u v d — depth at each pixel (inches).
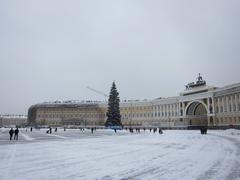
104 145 1061.1
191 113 4350.4
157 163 557.3
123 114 5506.9
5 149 901.8
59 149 893.8
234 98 3331.7
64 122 5821.9
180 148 898.1
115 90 3905.0
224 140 1317.7
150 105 5167.3
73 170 485.4
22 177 427.8
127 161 591.5
